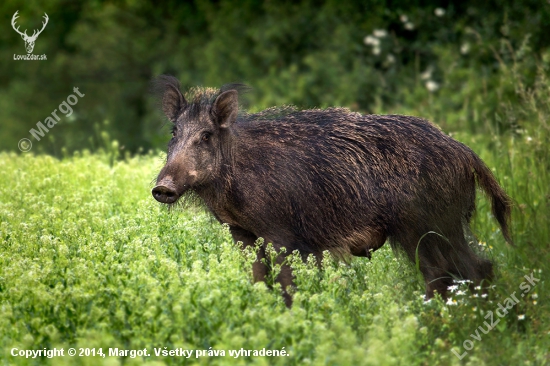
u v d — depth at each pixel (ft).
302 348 40.81
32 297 45.91
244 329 42.11
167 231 61.00
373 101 144.66
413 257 57.72
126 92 185.16
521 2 130.11
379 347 39.29
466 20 140.67
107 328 43.09
